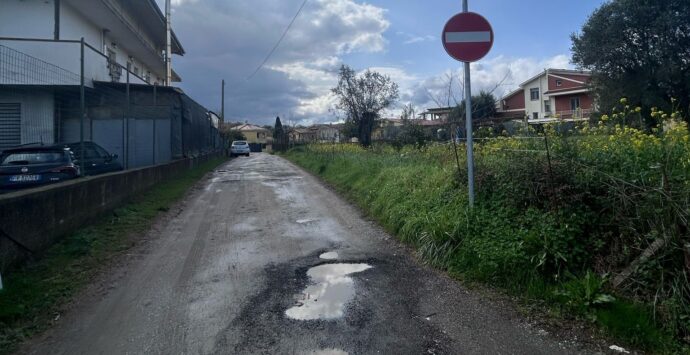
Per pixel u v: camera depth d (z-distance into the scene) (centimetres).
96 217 812
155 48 3036
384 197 849
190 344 353
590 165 487
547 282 432
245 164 2625
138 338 364
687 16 2698
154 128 1641
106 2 1667
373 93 2638
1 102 1267
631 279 393
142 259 590
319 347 346
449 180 724
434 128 1947
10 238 521
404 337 361
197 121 2481
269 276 517
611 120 726
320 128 5056
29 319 401
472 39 593
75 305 434
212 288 478
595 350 335
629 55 2877
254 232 747
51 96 1302
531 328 372
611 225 448
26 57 1175
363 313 408
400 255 595
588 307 380
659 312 358
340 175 1372
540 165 518
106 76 1600
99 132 1588
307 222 822
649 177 429
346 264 560
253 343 353
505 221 527
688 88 2752
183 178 1598
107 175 890
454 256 529
